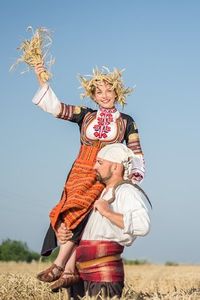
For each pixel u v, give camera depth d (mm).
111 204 7422
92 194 7711
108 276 7480
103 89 8141
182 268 25844
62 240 7715
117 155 7590
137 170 7918
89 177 7812
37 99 8188
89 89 8242
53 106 8180
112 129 8078
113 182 7578
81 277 7805
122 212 7332
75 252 7895
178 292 8789
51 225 8070
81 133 8164
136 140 8102
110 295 7484
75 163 8023
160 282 13828
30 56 8273
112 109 8180
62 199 7875
